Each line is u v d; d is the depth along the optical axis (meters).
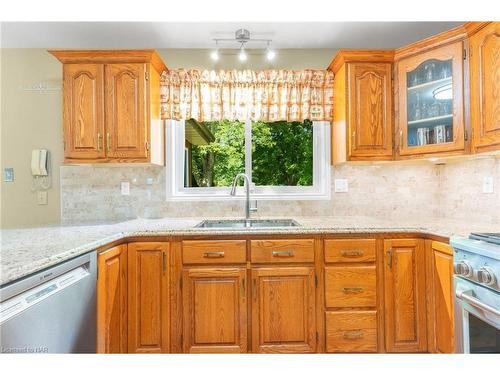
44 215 2.57
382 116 2.24
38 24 2.23
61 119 2.59
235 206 2.61
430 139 2.12
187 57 2.64
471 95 1.85
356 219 2.38
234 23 2.23
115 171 2.60
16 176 2.58
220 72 2.53
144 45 2.56
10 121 2.58
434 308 1.85
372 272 1.93
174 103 2.53
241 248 1.92
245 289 1.91
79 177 2.59
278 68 2.65
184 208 2.61
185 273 1.91
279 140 2.80
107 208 2.59
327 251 1.93
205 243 1.92
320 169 2.67
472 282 1.34
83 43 2.52
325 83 2.55
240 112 2.53
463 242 1.39
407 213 2.60
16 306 1.01
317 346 1.91
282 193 2.68
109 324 1.69
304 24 2.25
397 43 2.56
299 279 1.92
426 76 2.12
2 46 2.55
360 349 1.91
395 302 1.92
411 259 1.94
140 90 2.22
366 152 2.24
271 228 1.92
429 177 2.60
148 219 2.50
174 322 1.89
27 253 1.25
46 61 2.58
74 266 1.37
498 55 1.66
